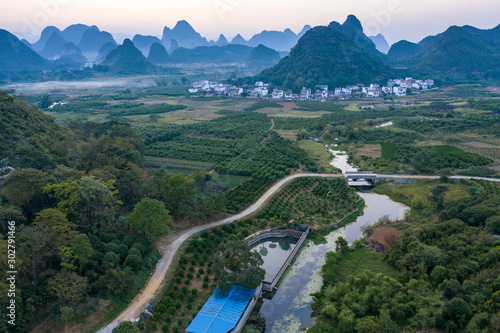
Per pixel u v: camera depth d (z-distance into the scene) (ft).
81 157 399.85
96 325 207.21
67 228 229.04
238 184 441.68
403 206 408.05
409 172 487.20
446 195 411.34
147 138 621.72
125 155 407.03
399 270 272.92
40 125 447.01
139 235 289.74
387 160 534.78
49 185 283.79
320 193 421.59
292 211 379.14
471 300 212.43
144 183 384.47
